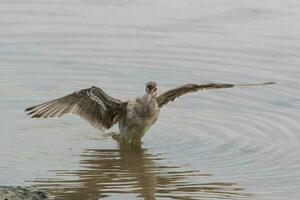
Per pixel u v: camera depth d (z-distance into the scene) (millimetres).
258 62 20406
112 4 24594
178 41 21766
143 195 13516
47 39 21766
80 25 22812
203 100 18438
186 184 14047
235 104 18125
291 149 15656
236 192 13672
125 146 16109
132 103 16266
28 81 19156
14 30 22297
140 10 24062
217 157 15359
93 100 15906
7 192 12797
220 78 19391
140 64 20312
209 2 24703
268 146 15828
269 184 14031
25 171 14453
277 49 21234
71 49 21156
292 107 17812
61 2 24703
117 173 14594
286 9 24172
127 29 22562
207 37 22062
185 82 19172
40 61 20359
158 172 14664
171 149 15859
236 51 21141
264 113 17547
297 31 22469
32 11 23844
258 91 18781
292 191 13719
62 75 19594
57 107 15438
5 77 19312
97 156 15500
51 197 13234
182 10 24047
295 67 20062
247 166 14898
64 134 16703
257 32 22422
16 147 15727
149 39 21875
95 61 20469
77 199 13227
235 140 16188
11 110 17594
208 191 13703
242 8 24266
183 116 17562
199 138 16375
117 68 20078
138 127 16109
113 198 13406
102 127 16266
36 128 16891
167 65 20250
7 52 20844
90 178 14250
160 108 17484
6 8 24016
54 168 14695
